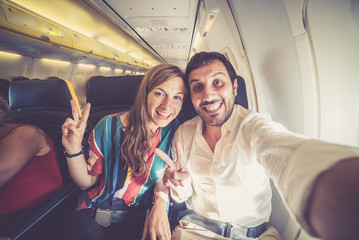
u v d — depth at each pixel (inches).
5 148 32.2
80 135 32.7
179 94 34.4
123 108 52.5
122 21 138.0
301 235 36.2
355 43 25.3
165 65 34.4
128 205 39.9
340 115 30.2
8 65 123.3
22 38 105.7
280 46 36.5
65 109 50.2
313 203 10.4
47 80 49.1
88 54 180.4
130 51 310.7
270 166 17.6
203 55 31.6
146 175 38.5
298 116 37.4
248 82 60.5
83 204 40.5
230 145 33.1
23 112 49.7
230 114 33.7
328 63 28.7
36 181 36.7
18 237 25.6
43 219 30.9
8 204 33.9
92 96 52.8
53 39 127.0
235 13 52.7
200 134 36.9
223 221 36.4
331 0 24.7
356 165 9.7
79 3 125.6
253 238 35.4
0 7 88.3
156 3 104.9
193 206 40.9
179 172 32.2
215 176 33.5
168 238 30.5
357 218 8.7
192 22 136.7
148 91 35.1
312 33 28.5
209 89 31.3
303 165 12.5
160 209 33.8
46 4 116.4
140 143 36.5
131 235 37.6
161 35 183.9
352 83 27.6
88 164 36.8
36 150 37.0
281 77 39.6
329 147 12.3
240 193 33.7
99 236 36.4
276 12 33.0
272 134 21.5
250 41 50.1
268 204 36.9
